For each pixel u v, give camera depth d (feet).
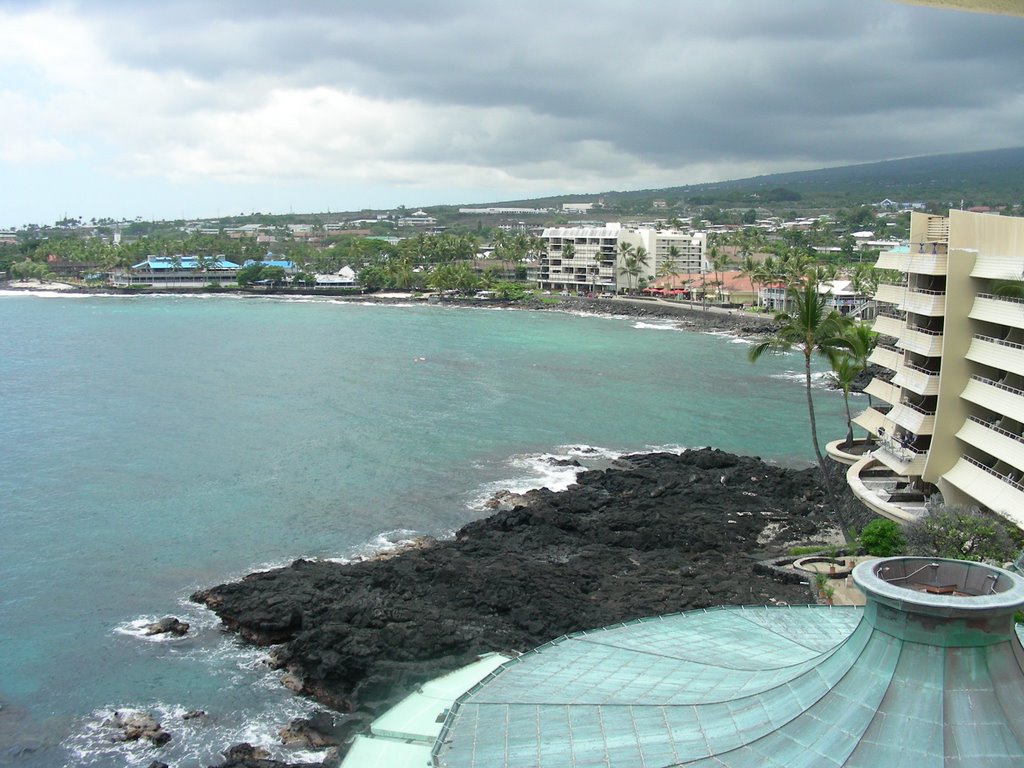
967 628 63.21
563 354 594.24
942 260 216.95
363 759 97.19
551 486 297.94
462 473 310.65
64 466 313.73
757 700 70.69
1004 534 176.86
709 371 529.45
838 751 62.34
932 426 223.71
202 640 189.37
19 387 459.32
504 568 208.54
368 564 216.95
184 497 280.92
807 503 275.18
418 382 481.05
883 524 207.21
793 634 88.94
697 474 301.84
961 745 60.08
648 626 93.86
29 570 223.71
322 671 168.66
